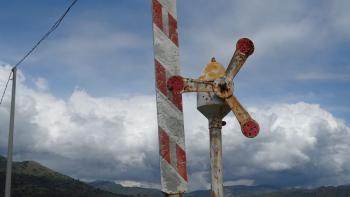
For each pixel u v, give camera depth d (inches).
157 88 80.1
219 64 90.2
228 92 86.6
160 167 77.5
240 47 87.8
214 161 89.0
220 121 90.3
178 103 79.7
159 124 78.8
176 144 78.5
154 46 81.3
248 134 86.3
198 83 84.5
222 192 87.7
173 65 81.4
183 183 77.7
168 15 82.5
